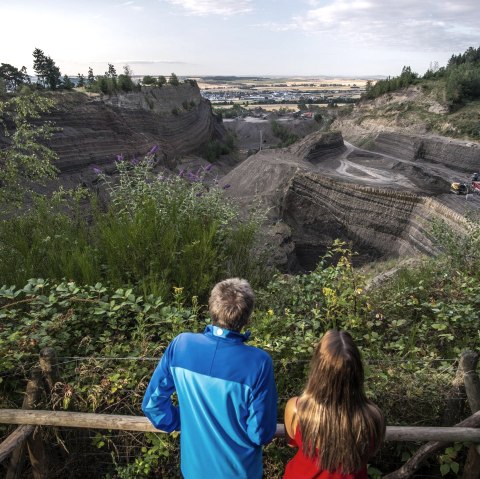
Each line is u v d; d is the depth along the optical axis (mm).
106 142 68688
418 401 3938
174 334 4449
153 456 3602
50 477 3709
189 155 113375
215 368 2328
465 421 3469
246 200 51125
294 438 2439
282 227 40688
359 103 129125
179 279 6188
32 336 4219
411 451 3824
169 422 2611
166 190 8727
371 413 2219
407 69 125625
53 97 66562
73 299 4738
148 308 4633
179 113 115375
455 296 6383
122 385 3748
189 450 2461
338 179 54125
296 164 60875
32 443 3436
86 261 5879
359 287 5738
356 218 51219
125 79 99625
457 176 77312
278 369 4289
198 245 6832
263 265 8234
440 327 5035
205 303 6355
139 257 6438
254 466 2449
